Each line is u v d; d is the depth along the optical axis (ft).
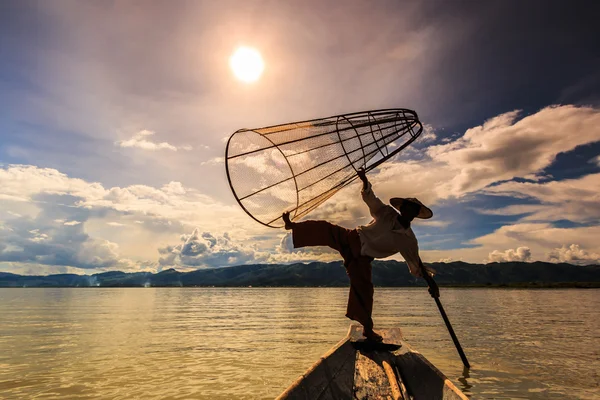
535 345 43.24
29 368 31.48
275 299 229.45
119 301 193.36
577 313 98.94
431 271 15.93
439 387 11.11
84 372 29.86
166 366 32.14
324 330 59.21
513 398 23.08
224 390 24.63
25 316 90.02
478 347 41.86
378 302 164.66
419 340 47.14
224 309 124.16
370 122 14.08
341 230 14.61
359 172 13.91
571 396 23.56
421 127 14.69
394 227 14.21
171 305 153.28
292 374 29.12
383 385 11.25
